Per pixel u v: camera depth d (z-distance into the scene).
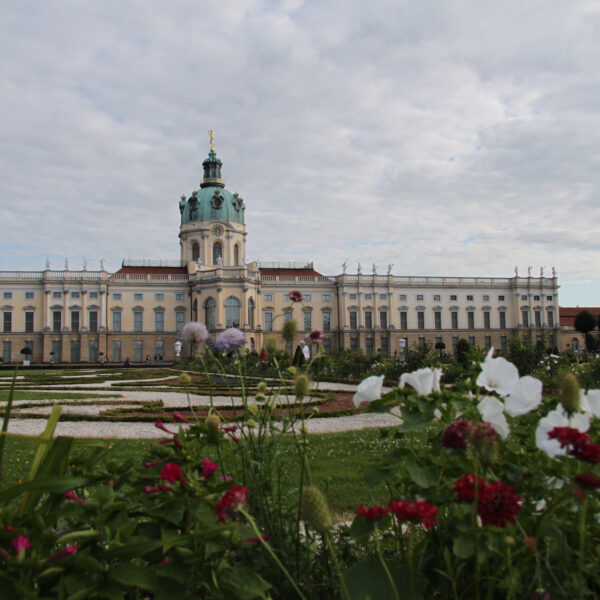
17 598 2.33
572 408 2.79
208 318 67.19
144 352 69.44
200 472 3.37
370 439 11.99
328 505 2.37
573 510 3.04
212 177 79.25
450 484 3.22
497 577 2.75
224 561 2.79
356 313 74.19
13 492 2.51
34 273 68.12
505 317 79.00
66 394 24.20
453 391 3.72
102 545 2.84
